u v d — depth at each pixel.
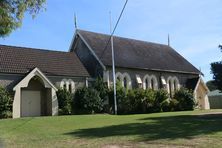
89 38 42.88
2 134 18.58
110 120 25.31
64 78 36.34
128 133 17.30
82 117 28.38
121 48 44.81
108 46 43.38
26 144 14.88
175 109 43.53
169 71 46.84
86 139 15.63
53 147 13.90
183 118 26.12
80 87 37.22
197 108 46.94
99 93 37.69
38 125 22.69
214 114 31.42
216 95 58.94
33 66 34.94
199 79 49.59
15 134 18.55
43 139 16.22
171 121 23.31
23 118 28.19
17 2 14.14
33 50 37.41
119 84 39.88
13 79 32.72
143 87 43.34
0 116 30.20
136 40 49.78
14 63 33.97
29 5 14.45
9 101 31.11
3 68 32.47
